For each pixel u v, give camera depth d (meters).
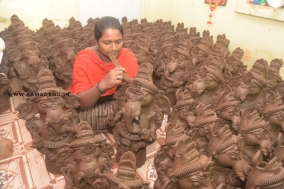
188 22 2.94
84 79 1.42
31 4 2.55
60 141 1.17
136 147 1.27
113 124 1.34
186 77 1.75
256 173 0.90
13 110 1.86
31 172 1.30
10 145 1.44
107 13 2.97
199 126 1.14
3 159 1.37
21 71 1.77
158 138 1.65
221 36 2.29
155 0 3.17
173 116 1.33
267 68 1.56
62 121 1.11
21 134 1.60
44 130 1.16
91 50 1.50
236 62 1.82
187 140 0.98
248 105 1.50
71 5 2.76
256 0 2.03
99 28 1.31
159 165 1.04
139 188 0.81
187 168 0.83
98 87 1.32
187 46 1.92
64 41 1.97
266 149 1.08
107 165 1.03
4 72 1.85
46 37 2.27
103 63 1.47
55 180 1.25
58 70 2.00
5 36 2.02
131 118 1.13
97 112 1.48
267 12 1.95
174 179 0.87
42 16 2.66
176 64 1.78
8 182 1.23
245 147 1.16
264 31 2.06
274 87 1.53
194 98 1.51
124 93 1.23
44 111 1.11
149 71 1.16
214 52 1.87
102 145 1.00
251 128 1.10
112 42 1.31
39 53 1.83
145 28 2.55
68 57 1.91
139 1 3.09
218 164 1.02
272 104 1.32
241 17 2.24
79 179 0.95
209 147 1.05
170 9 3.23
